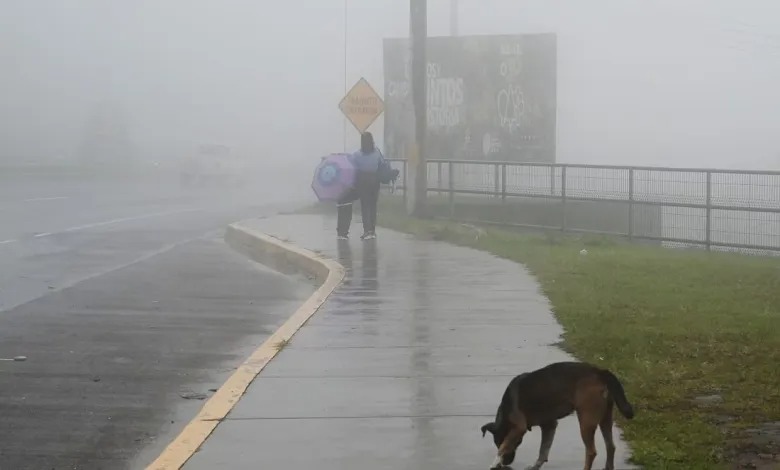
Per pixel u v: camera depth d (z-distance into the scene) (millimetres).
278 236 21656
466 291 13812
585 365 6410
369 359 9734
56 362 10359
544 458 6543
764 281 14523
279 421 7723
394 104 30047
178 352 10914
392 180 21109
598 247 20000
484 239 20250
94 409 8594
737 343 10148
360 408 8062
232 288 15906
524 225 23844
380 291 13852
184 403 8812
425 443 7168
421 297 13320
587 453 6297
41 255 19859
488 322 11492
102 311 13547
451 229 21734
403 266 16500
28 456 7324
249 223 24844
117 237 23719
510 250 18641
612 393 6301
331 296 13445
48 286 15773
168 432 7945
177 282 16516
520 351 9984
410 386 8719
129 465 7152
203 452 7004
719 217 20219
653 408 7879
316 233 22328
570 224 23047
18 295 14805
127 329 12242
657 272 15445
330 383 8844
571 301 12656
